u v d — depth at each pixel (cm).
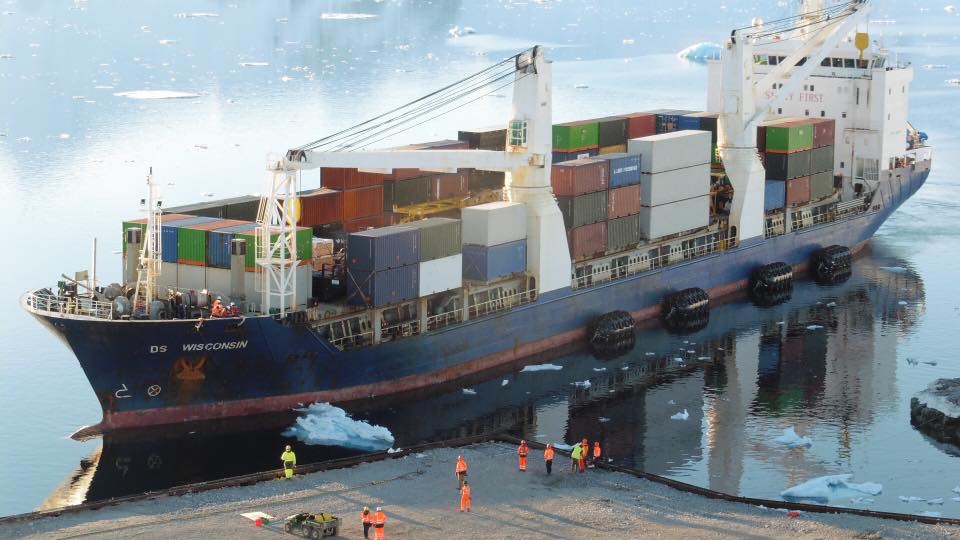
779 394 6725
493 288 6906
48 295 5997
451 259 6531
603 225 7462
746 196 8550
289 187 5875
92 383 5712
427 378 6562
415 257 6269
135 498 4822
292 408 6088
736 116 8481
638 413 6400
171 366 5734
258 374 5903
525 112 6831
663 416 6366
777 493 5412
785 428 6231
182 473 5462
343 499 4891
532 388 6719
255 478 5081
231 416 5947
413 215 7312
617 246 7612
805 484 5406
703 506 4972
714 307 8456
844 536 4659
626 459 5769
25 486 5403
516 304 6994
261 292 5941
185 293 5838
